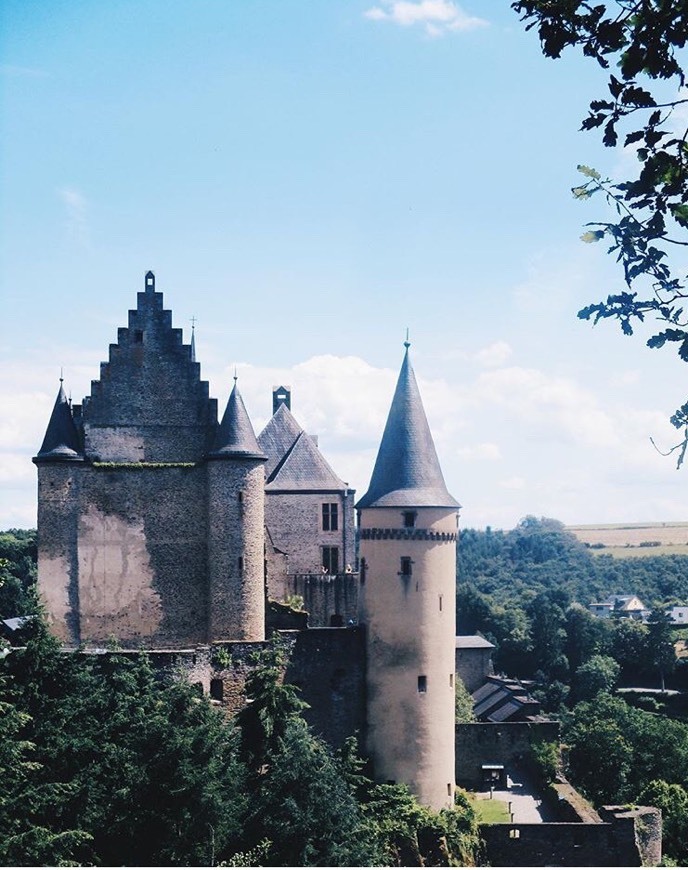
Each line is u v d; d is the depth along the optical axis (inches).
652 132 607.2
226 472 2573.8
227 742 2182.6
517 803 3002.0
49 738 1897.1
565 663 6245.1
